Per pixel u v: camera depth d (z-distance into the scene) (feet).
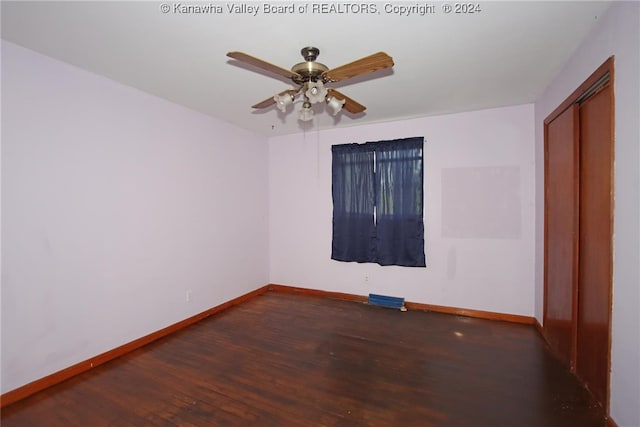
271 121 13.17
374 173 13.43
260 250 15.52
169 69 8.14
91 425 6.17
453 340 9.89
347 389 7.32
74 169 7.98
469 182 11.96
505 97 10.40
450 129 12.20
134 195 9.50
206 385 7.50
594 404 6.63
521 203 11.27
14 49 6.84
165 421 6.28
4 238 6.75
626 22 5.27
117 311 9.00
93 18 5.88
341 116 12.47
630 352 5.31
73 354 7.95
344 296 14.39
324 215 14.79
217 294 12.74
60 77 7.66
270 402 6.86
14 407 6.69
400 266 13.19
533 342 9.70
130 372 8.10
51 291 7.54
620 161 5.54
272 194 16.11
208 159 12.30
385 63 5.67
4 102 6.72
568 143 8.02
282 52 7.20
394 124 13.19
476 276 11.97
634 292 5.20
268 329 10.90
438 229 12.50
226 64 7.83
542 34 6.56
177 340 10.05
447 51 7.23
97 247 8.51
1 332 6.70
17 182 6.93
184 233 11.24
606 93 6.31
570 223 7.99
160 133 10.31
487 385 7.41
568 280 8.15
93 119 8.38
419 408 6.62
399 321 11.55
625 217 5.42
